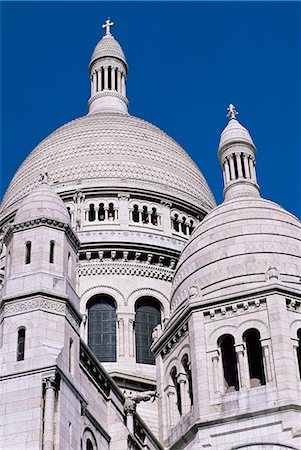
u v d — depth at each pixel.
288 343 53.91
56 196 50.72
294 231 61.94
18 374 42.47
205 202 88.44
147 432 53.62
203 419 52.94
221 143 73.69
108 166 85.56
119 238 79.12
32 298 45.25
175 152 91.56
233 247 60.25
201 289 59.03
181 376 57.34
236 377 55.16
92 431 46.50
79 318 47.34
